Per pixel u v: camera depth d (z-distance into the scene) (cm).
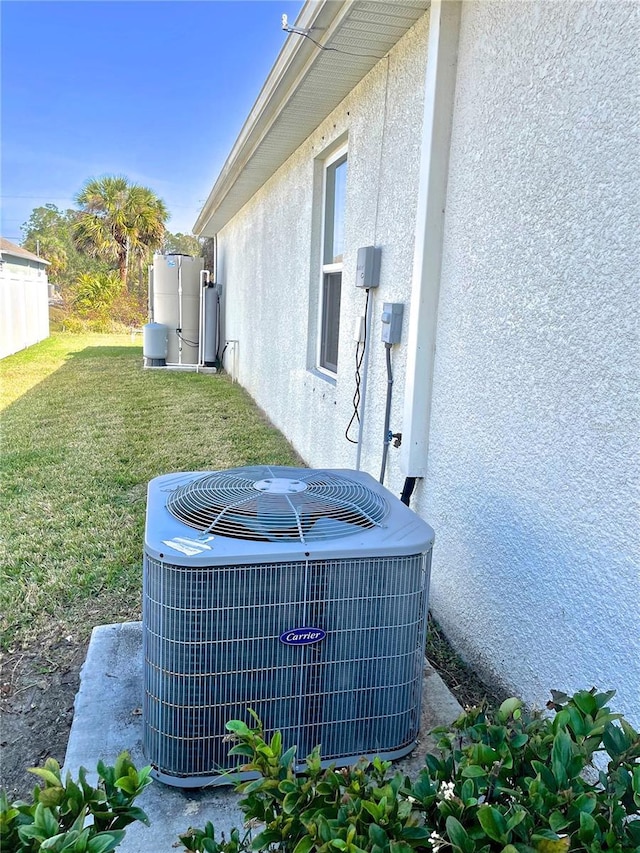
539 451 202
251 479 218
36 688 238
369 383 371
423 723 209
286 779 118
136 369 1227
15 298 1538
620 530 166
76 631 279
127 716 210
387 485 340
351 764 183
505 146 219
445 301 268
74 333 2392
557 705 138
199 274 1245
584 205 178
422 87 293
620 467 165
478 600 243
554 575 195
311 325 545
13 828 102
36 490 477
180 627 166
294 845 111
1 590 316
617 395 166
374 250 356
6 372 1155
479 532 241
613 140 166
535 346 204
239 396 924
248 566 165
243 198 891
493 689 230
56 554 359
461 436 255
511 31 214
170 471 530
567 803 104
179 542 169
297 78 392
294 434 611
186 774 174
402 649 182
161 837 163
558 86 189
